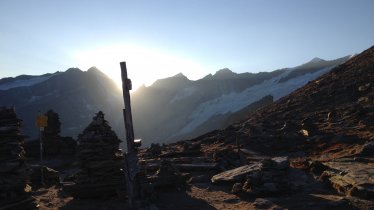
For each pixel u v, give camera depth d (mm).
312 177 19609
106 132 19625
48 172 25969
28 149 40781
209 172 24516
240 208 15719
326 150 27078
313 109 45156
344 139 28344
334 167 18969
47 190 22938
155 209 15945
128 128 16578
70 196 20234
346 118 35625
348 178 16531
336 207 14328
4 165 14414
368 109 36031
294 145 30750
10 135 14828
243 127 46531
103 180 19031
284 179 18469
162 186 20000
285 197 16625
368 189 14898
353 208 13984
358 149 24141
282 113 48031
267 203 15750
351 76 53031
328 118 37688
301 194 16859
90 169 19156
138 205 16125
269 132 38000
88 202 18438
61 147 42250
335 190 17156
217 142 40438
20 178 14805
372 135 27531
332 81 54844
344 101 44156
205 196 18281
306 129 33719
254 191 17266
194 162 27344
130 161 16484
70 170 35500
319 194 16672
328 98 47625
